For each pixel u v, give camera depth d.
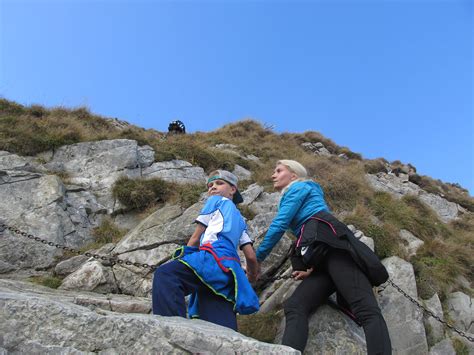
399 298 6.29
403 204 10.52
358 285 4.42
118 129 15.55
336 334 4.80
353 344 4.75
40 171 9.98
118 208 9.20
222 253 4.33
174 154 12.20
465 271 8.29
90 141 11.53
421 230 9.45
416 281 7.13
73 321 3.01
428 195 18.64
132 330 3.04
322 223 4.68
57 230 7.97
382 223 8.45
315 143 21.45
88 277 6.52
